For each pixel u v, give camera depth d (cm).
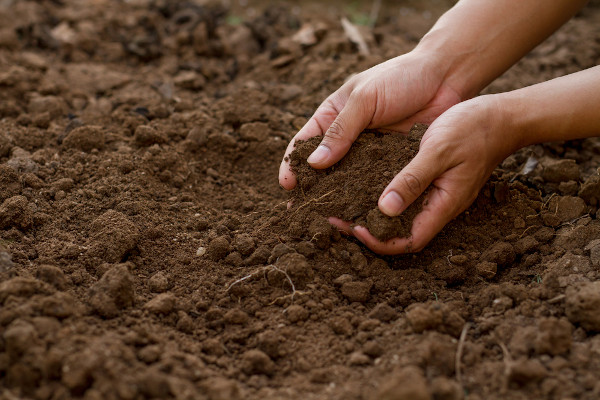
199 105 90
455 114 72
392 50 98
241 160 84
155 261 74
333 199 74
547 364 66
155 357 66
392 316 70
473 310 70
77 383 64
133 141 83
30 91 90
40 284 68
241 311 70
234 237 76
